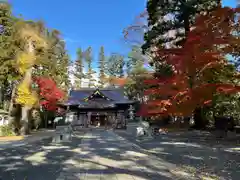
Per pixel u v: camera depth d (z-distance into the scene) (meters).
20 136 19.97
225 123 14.26
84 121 36.22
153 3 18.39
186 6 15.54
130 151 9.90
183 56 8.95
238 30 8.62
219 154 8.53
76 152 10.02
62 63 39.72
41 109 34.75
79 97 37.25
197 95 9.41
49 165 7.34
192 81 9.31
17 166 7.23
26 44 21.30
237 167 6.54
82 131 27.42
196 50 8.52
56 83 29.48
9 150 10.95
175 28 17.67
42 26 21.88
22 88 21.25
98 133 23.05
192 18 15.91
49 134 22.48
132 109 31.58
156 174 5.97
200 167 6.64
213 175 5.81
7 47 21.08
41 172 6.39
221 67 9.05
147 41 19.34
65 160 8.18
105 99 35.28
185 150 9.62
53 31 22.62
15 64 20.42
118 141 14.27
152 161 7.65
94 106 34.78
